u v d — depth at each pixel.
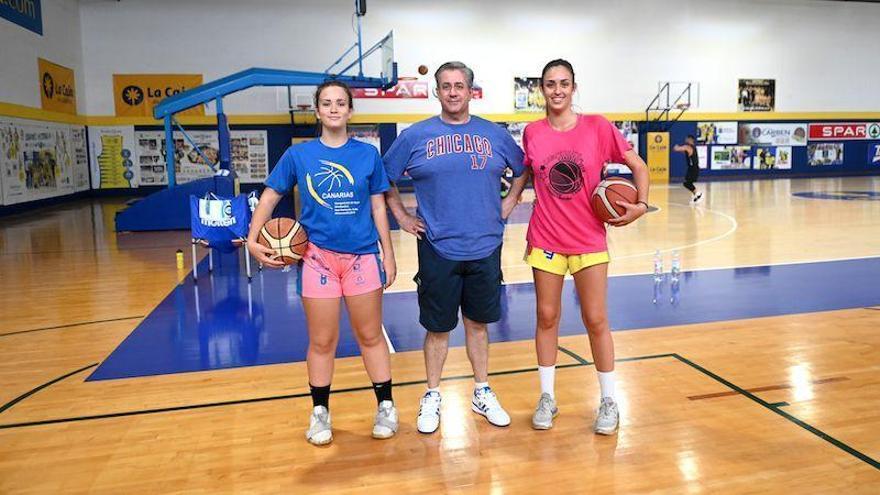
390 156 3.09
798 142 22.30
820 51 21.98
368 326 3.02
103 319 5.33
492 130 3.09
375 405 3.45
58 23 16.12
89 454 2.92
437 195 3.01
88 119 17.98
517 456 2.83
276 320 5.21
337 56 18.84
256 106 18.70
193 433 3.12
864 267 6.80
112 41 17.86
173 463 2.82
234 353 4.38
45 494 2.57
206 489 2.60
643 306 5.38
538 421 3.09
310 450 2.93
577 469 2.70
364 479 2.66
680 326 4.76
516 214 13.12
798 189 16.91
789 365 3.86
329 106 2.85
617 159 3.04
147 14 17.91
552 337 3.14
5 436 3.11
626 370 3.84
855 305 5.25
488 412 3.18
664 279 6.42
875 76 22.52
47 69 15.34
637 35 20.66
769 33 21.55
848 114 22.47
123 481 2.67
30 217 13.38
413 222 3.08
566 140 2.98
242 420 3.27
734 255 7.70
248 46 18.44
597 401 3.41
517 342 4.50
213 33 18.23
